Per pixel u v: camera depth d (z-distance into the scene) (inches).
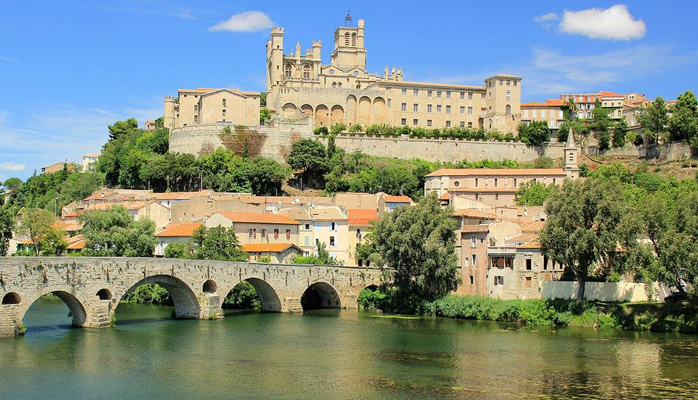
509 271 5644.7
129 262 4813.0
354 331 4931.1
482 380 3548.2
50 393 3248.0
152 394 3265.3
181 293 5344.5
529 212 7559.1
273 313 5851.4
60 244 6835.6
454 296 5787.4
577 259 5216.5
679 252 4793.3
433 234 5772.6
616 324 5068.9
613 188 5418.3
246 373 3656.5
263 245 6791.3
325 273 6146.7
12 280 4200.3
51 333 4503.0
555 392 3346.5
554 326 5167.3
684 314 4918.8
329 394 3302.2
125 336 4512.8
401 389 3385.8
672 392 3346.5
